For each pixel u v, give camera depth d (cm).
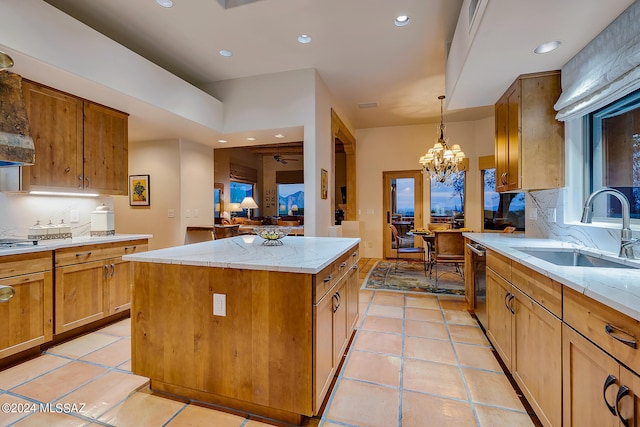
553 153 249
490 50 215
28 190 254
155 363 184
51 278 244
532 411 173
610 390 101
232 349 168
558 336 136
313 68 400
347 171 705
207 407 174
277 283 159
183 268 177
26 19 213
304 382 155
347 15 291
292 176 1101
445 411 172
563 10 170
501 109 301
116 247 299
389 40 335
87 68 254
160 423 161
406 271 554
